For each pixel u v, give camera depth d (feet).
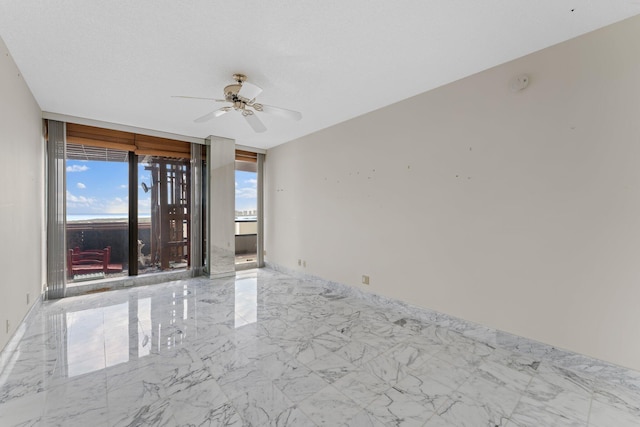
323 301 11.90
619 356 6.26
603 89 6.39
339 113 11.76
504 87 7.89
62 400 5.68
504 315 7.99
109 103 10.46
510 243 7.86
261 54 7.33
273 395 5.90
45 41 6.70
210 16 5.86
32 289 9.63
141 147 13.84
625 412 5.43
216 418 5.23
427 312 9.78
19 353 7.50
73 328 9.06
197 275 15.80
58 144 11.63
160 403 5.62
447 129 9.15
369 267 11.78
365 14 5.85
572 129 6.82
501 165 8.00
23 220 8.60
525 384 6.31
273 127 13.70
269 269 17.94
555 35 6.65
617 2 5.56
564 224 6.97
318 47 7.05
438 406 5.61
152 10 5.66
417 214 10.04
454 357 7.46
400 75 8.55
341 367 6.97
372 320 9.91
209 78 8.59
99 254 13.57
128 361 7.16
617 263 6.28
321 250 14.15
